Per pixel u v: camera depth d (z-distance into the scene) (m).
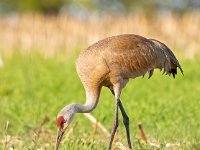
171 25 27.31
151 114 14.57
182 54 24.42
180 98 16.11
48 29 28.25
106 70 11.97
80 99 16.50
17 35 28.45
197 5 50.78
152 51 12.25
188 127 13.63
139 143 11.95
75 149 11.55
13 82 20.05
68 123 11.66
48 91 18.14
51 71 21.16
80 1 51.25
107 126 14.24
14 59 24.92
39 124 14.16
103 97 16.39
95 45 12.16
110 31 28.03
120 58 11.96
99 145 12.01
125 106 15.12
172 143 12.29
